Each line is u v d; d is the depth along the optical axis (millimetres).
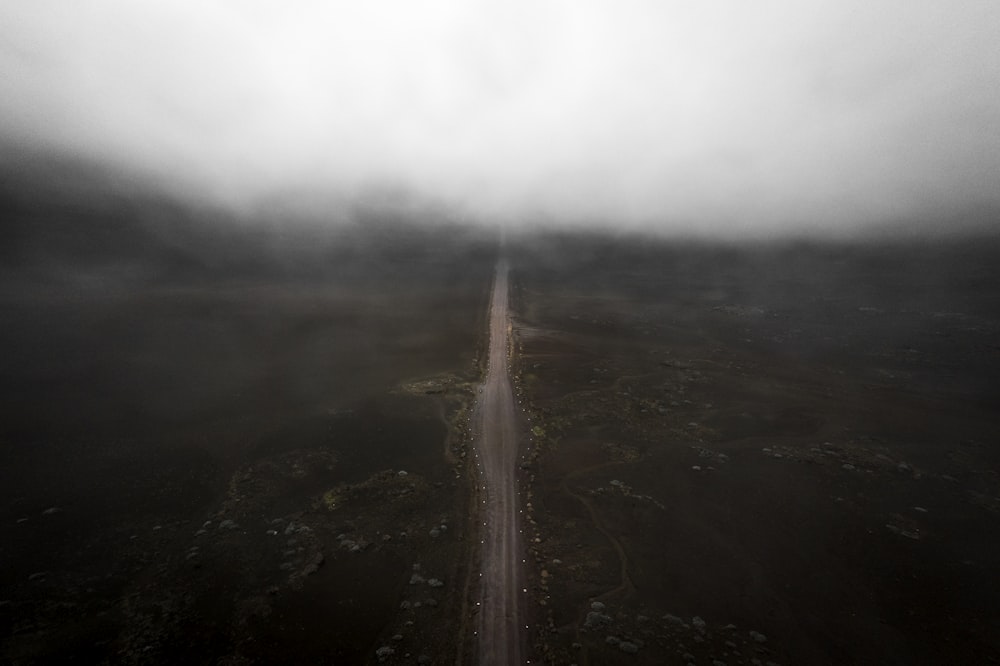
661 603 25297
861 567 28797
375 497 33812
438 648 21797
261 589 24969
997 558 29703
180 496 33094
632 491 36094
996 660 22219
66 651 20562
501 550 28922
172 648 21125
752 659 21781
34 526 29031
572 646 22094
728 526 32469
